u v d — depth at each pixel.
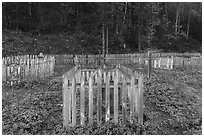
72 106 7.54
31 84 13.32
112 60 25.91
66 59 27.11
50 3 42.59
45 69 16.77
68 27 42.88
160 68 22.61
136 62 26.44
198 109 9.67
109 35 40.22
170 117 8.68
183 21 57.03
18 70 14.77
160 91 11.65
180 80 15.73
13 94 11.52
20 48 33.38
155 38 43.50
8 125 7.83
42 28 41.19
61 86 13.00
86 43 37.62
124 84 7.69
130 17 42.47
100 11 28.09
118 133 7.30
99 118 7.63
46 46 35.62
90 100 7.59
